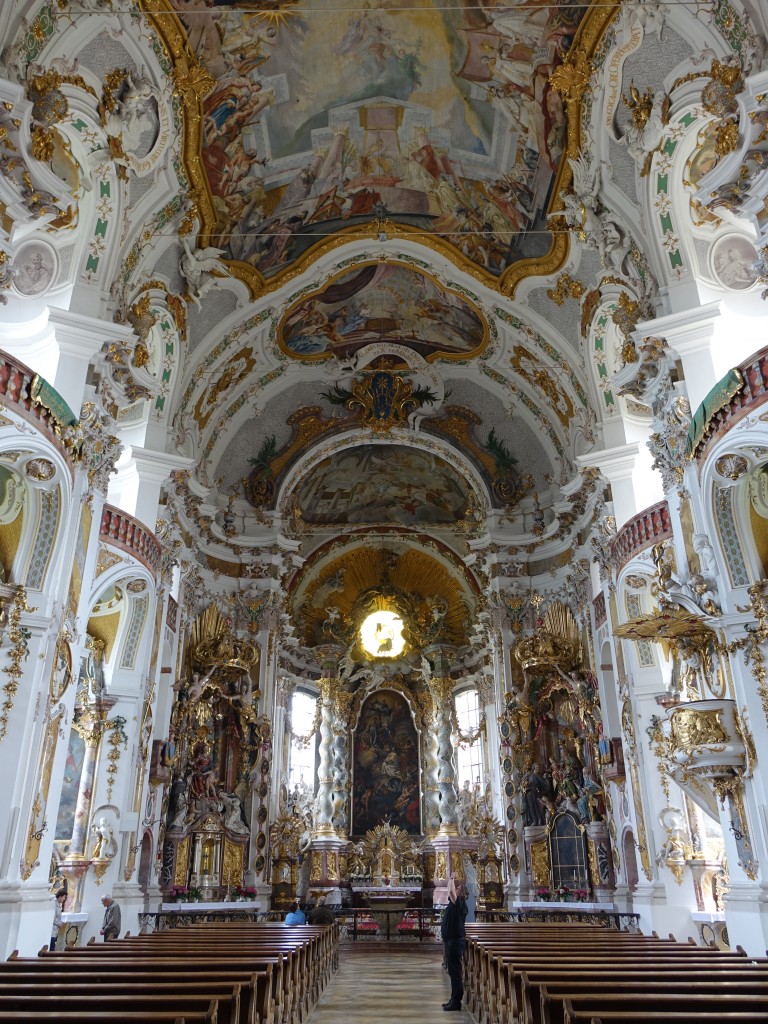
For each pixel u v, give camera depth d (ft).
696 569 39.27
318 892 76.64
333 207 61.16
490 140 54.44
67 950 26.81
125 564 48.67
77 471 37.47
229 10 43.98
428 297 69.10
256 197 57.06
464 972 36.55
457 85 51.83
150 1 40.57
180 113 46.78
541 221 57.00
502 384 74.49
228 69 47.21
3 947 29.71
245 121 51.31
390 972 47.32
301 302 67.00
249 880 67.62
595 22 43.55
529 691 73.72
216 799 65.62
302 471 80.64
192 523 67.51
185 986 16.81
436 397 78.13
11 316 41.45
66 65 38.19
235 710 71.41
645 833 49.47
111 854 47.09
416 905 78.84
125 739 49.29
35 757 32.89
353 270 66.13
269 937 34.99
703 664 40.37
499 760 76.64
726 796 35.78
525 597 76.64
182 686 64.23
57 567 35.22
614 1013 14.76
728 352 42.11
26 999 15.56
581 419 63.82
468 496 84.17
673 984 17.95
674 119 43.06
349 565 93.86
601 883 60.34
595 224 48.73
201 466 69.92
